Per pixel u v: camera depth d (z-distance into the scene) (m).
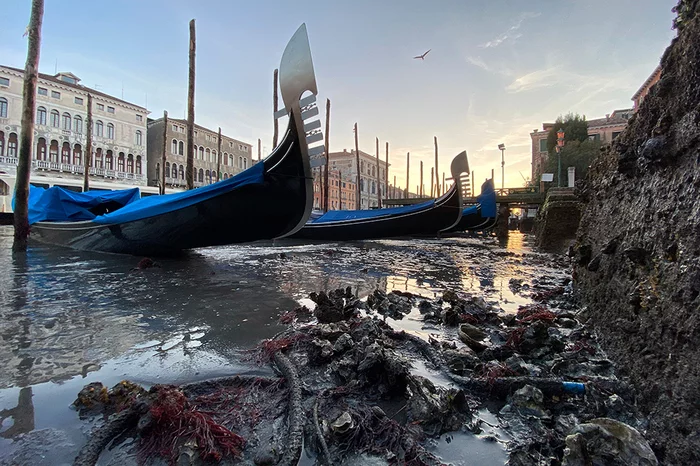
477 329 3.76
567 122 40.38
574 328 4.04
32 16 9.55
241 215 8.22
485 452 1.91
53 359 3.01
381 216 17.39
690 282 1.84
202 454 1.83
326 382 2.67
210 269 7.94
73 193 12.38
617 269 3.26
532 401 2.29
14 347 3.25
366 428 2.06
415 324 4.20
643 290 2.48
